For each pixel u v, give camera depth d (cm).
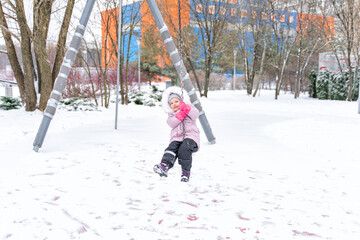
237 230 292
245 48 2917
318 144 699
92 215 315
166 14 2317
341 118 1198
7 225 287
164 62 3456
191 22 2492
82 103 1322
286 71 3388
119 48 899
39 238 266
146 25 2502
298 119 1103
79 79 1955
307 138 765
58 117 1059
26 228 282
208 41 2356
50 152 593
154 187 407
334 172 504
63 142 691
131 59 3475
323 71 2544
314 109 1628
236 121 1109
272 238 279
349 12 2220
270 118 1204
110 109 1428
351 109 1619
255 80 3959
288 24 2623
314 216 332
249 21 2709
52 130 852
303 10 2725
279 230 295
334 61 2588
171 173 473
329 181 458
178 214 324
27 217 304
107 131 851
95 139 730
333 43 2444
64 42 1139
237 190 408
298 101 2252
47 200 351
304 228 302
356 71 2292
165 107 445
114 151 607
